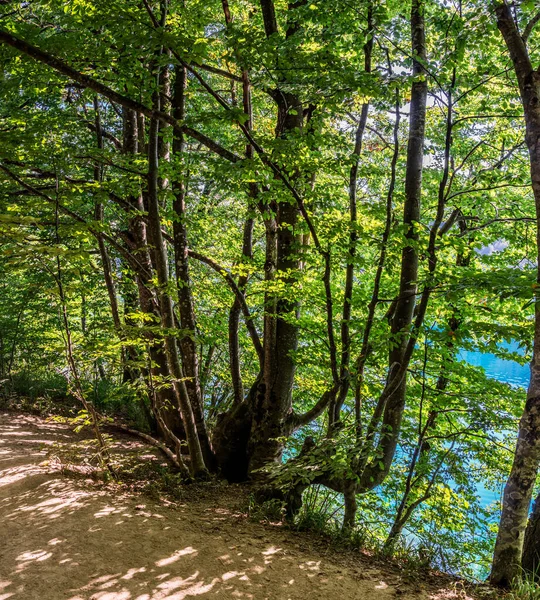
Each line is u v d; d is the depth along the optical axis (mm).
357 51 7160
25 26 5613
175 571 4355
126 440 9781
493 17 5832
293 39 5945
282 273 7637
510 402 8227
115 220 11523
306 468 5816
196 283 11141
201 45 4742
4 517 5137
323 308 8547
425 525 10070
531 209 10094
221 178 6137
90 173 9680
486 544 9867
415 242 6234
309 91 5309
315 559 4965
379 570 4895
